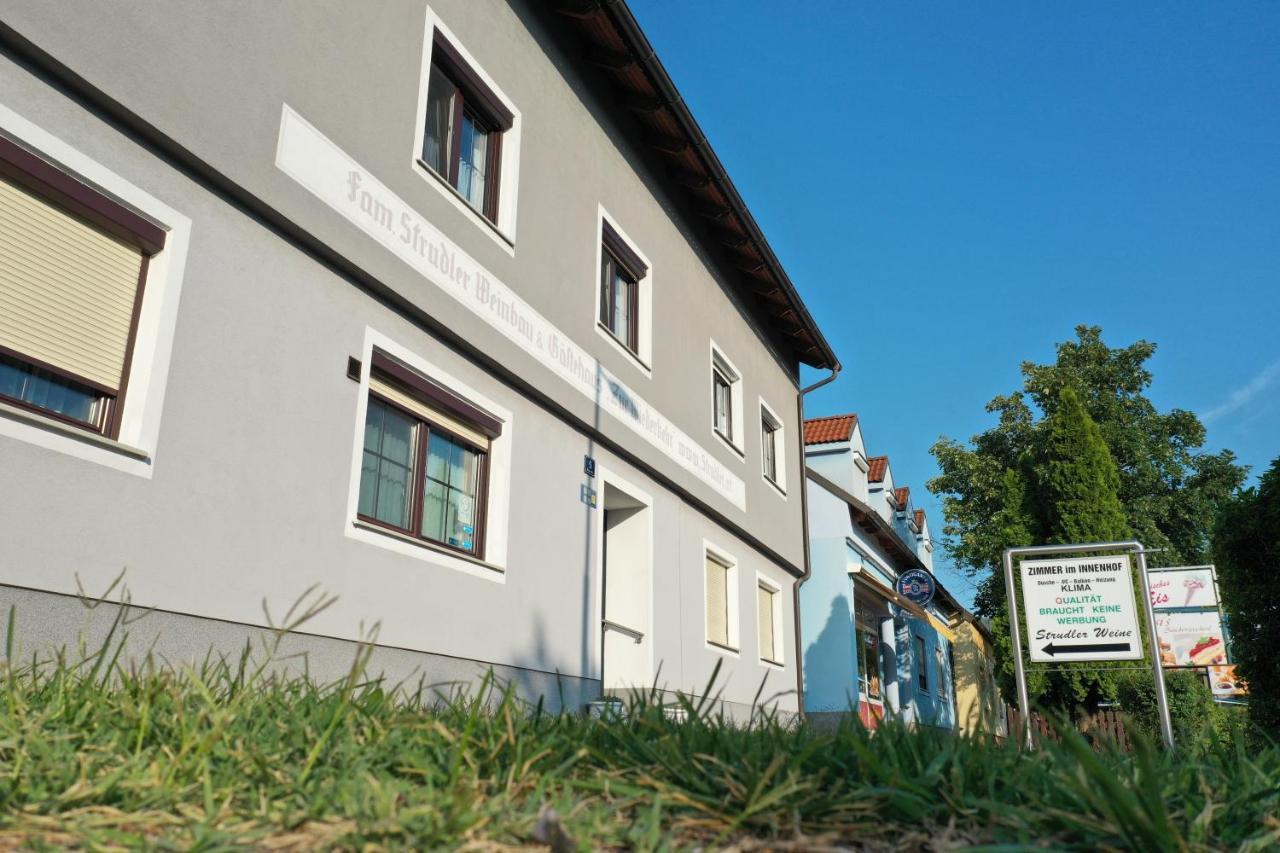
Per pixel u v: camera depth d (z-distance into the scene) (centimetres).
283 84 692
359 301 754
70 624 500
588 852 205
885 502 3000
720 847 223
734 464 1568
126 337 577
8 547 476
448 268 857
